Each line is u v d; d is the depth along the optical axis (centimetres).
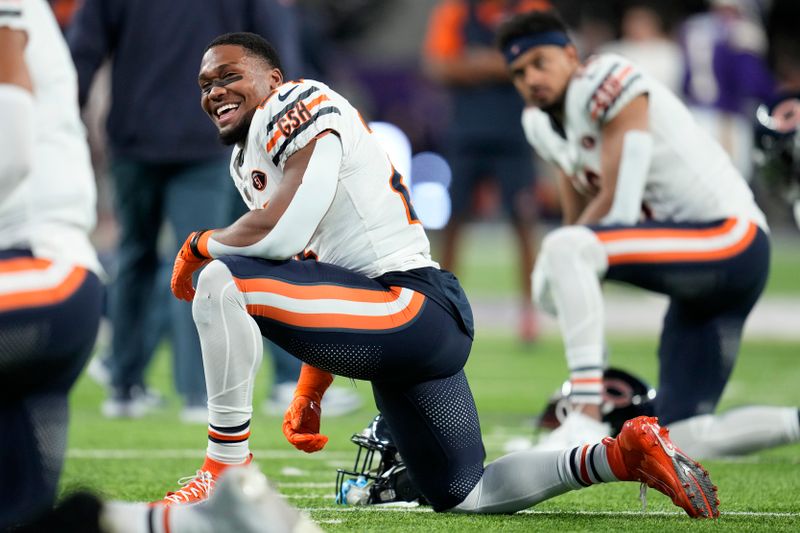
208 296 1093
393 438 1187
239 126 1164
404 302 1120
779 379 2748
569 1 6078
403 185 1184
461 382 1176
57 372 966
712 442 1558
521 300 3456
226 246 1103
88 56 2056
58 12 2425
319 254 1171
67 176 985
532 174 3281
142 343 2211
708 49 3812
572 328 1561
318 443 1166
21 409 970
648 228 1577
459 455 1166
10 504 967
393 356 1112
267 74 1171
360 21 7744
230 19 2053
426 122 6775
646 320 4269
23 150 916
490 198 6969
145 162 2069
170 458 1670
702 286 1577
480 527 1110
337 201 1141
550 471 1138
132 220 2144
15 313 912
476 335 3850
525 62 1655
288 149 1110
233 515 869
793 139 1734
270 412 2231
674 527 1116
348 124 1138
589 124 1630
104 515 884
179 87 2042
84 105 2077
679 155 1625
